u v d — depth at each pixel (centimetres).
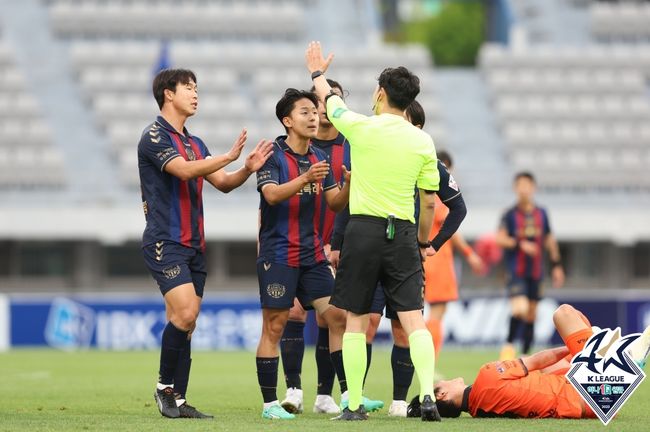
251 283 8794
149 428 2300
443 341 7325
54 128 9444
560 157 9762
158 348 7275
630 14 11300
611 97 10300
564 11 11519
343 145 3112
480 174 9500
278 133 9556
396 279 2456
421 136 2475
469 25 18162
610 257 8944
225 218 8431
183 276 2594
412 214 2472
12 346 7238
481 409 2548
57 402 3369
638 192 9738
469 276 8769
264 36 10694
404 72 2495
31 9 10612
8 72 9675
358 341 2489
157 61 9350
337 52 10350
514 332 5462
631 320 7506
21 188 8944
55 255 8731
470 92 10438
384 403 3344
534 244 5478
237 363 5744
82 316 7250
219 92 9812
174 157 2586
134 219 8419
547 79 10381
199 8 10638
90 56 9956
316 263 2780
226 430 2236
